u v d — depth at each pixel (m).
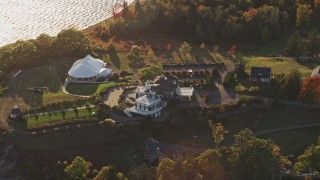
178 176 149.00
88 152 179.88
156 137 185.12
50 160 177.50
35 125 189.50
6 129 189.50
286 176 161.12
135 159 175.62
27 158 178.88
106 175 158.50
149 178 154.62
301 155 166.50
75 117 193.00
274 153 156.50
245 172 152.88
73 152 179.88
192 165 152.75
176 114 192.88
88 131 186.75
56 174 168.62
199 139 183.75
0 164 179.75
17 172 177.25
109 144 182.38
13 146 183.75
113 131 186.25
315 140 182.25
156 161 174.62
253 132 186.88
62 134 185.88
